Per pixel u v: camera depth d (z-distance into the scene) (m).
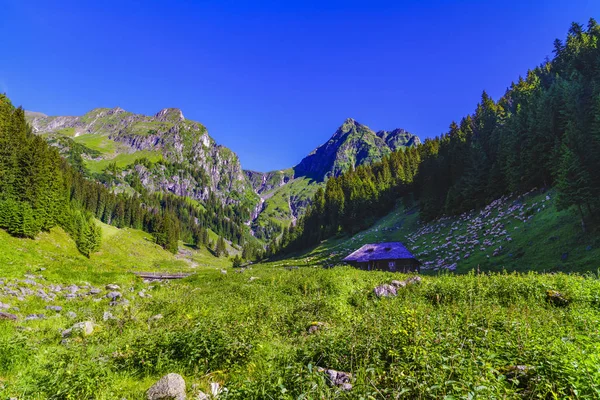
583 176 36.19
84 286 28.78
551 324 10.02
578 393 4.89
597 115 40.84
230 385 7.58
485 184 65.62
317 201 143.00
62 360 9.61
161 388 7.83
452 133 95.94
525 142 56.22
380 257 53.94
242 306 18.48
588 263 29.94
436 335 8.16
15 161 73.69
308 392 6.25
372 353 8.33
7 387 8.30
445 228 66.06
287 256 128.38
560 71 81.69
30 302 20.44
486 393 5.00
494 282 19.89
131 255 120.38
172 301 21.92
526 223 45.38
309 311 17.19
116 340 12.61
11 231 64.44
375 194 111.31
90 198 158.75
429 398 5.62
